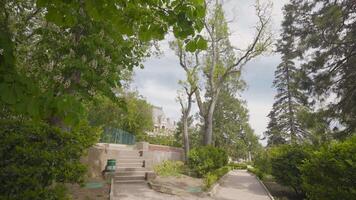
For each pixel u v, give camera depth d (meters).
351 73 17.02
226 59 28.31
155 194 11.61
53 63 7.56
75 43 7.36
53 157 5.80
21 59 8.13
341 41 17.59
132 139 29.98
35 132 5.83
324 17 17.34
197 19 3.30
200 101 27.84
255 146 70.00
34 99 2.42
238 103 59.28
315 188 8.77
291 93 44.56
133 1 3.48
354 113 16.86
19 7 9.03
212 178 16.11
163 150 25.25
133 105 30.55
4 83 2.33
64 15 3.53
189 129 49.78
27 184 5.43
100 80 7.93
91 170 13.14
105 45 7.52
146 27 3.65
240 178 24.19
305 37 20.05
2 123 5.57
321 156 8.77
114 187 11.95
